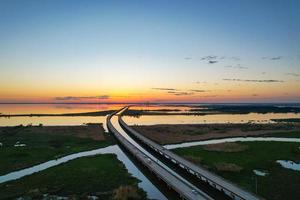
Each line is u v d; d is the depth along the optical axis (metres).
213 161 55.41
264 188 40.00
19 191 38.91
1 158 58.53
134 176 47.03
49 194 37.91
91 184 41.88
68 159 60.34
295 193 38.09
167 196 37.88
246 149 66.12
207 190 40.88
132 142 85.81
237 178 44.59
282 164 53.59
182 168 51.09
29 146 72.25
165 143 80.12
